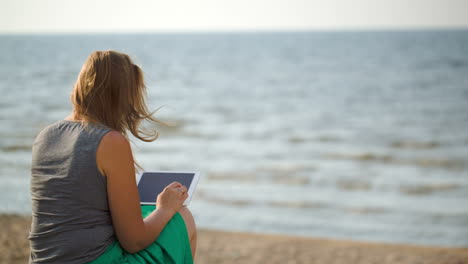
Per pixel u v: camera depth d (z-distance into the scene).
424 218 9.34
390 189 11.59
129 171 1.92
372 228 8.73
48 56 73.44
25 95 31.62
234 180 12.21
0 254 4.75
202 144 17.47
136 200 1.94
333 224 8.88
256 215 9.23
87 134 1.89
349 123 23.23
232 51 100.50
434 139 18.72
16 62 61.59
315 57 75.88
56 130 1.95
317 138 19.33
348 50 90.81
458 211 9.80
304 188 11.58
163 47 123.25
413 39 128.62
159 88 41.84
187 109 29.06
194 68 62.28
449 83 39.88
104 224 1.93
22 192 9.22
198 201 10.13
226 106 30.77
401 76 45.91
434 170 13.69
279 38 182.25
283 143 18.20
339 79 46.25
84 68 2.03
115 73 2.01
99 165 1.86
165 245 2.08
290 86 42.28
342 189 11.55
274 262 5.24
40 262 1.90
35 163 1.93
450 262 5.31
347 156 15.83
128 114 2.08
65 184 1.86
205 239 6.18
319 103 31.34
